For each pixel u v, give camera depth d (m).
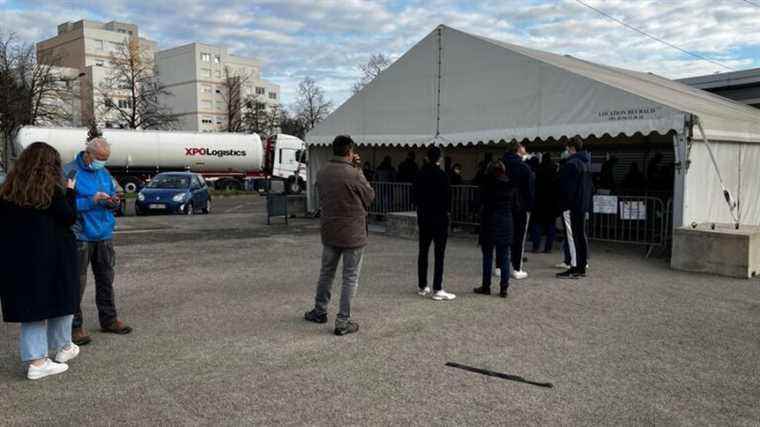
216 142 34.81
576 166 8.20
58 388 4.24
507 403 4.07
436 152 6.85
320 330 5.74
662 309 6.66
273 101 106.38
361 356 4.99
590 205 8.47
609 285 7.92
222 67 98.12
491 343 5.39
